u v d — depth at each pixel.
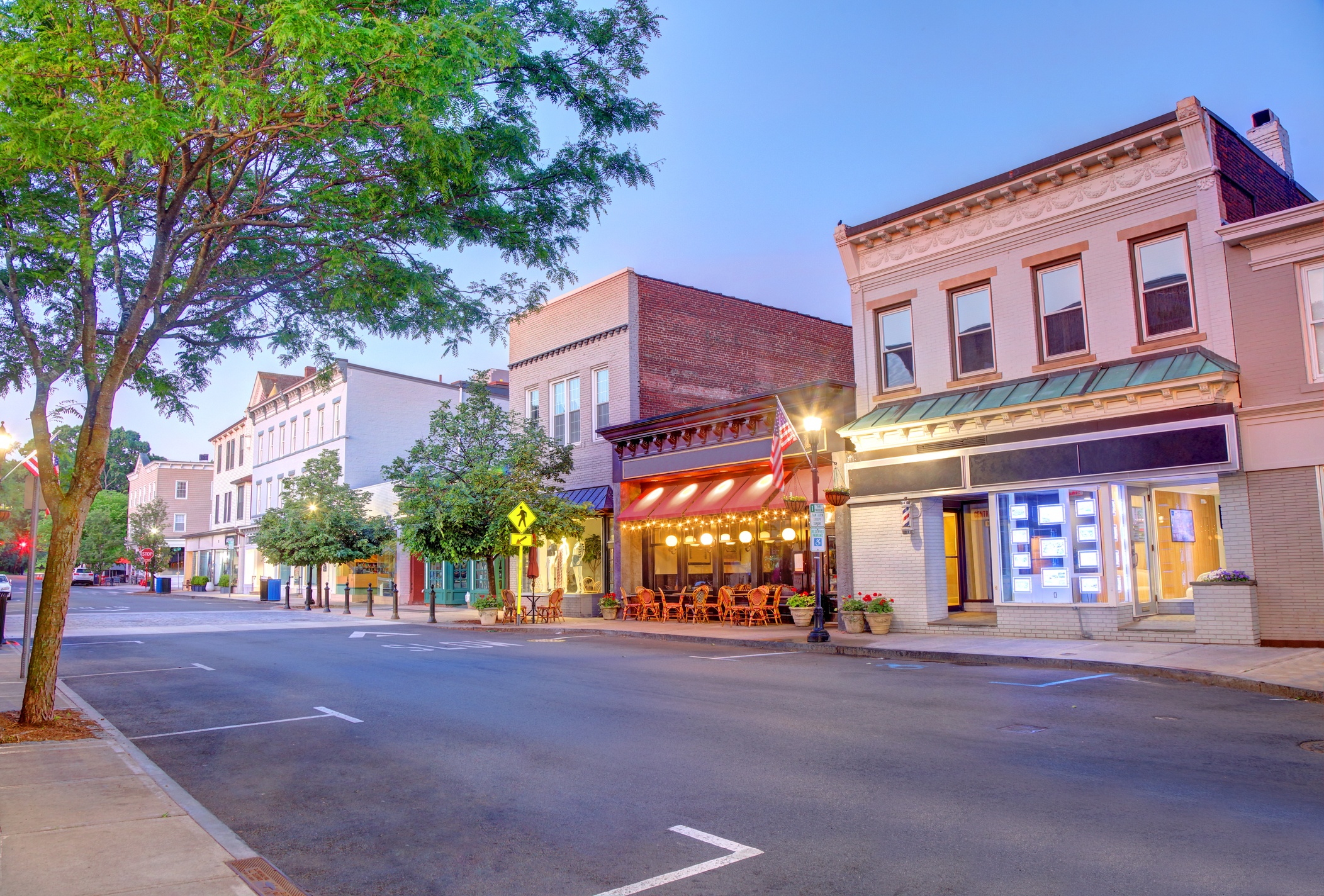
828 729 9.02
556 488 27.22
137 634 23.80
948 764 7.44
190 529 77.00
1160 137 15.95
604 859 5.38
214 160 9.79
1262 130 19.11
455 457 27.16
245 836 6.01
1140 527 17.30
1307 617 13.90
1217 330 15.22
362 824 6.23
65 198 10.62
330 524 36.16
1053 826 5.75
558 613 26.28
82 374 11.70
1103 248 16.91
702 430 24.50
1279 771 7.02
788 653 16.91
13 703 11.15
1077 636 16.48
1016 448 17.30
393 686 12.86
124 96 8.03
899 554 19.30
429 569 33.59
